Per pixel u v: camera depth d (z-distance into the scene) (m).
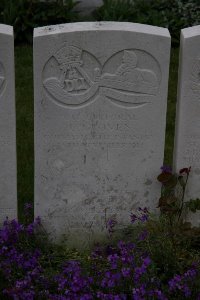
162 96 2.24
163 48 2.18
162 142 2.29
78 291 2.02
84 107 2.23
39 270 2.13
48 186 2.31
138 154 2.29
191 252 2.28
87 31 2.15
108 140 2.27
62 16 3.97
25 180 2.73
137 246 2.25
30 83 3.47
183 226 2.29
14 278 2.09
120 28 2.16
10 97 2.21
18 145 2.96
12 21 3.89
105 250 2.30
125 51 2.18
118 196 2.34
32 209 2.49
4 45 2.16
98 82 2.21
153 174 2.32
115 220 2.36
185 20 4.00
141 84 2.22
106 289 2.04
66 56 2.17
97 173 2.31
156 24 3.94
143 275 2.03
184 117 2.27
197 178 2.35
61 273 2.12
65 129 2.25
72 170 2.29
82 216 2.35
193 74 2.22
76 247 2.38
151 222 2.27
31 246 2.27
